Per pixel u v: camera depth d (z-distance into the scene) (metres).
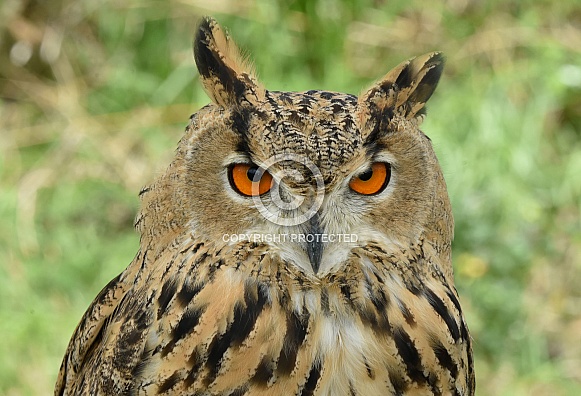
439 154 6.95
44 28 14.84
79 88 14.70
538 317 12.22
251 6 14.11
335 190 5.95
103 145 14.00
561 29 14.50
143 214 6.23
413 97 6.25
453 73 14.20
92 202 13.46
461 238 12.45
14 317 11.88
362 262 5.98
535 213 12.77
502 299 12.01
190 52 14.51
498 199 12.75
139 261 6.32
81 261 12.66
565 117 14.05
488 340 11.86
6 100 14.77
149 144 13.95
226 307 5.86
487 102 13.56
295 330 5.90
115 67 14.59
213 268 5.92
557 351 12.02
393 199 5.98
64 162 13.98
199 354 5.81
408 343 5.96
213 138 5.81
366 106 5.90
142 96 14.47
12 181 13.80
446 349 6.04
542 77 13.87
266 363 5.84
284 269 5.92
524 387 11.59
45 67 14.88
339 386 5.92
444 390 6.06
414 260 6.07
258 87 5.97
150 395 5.86
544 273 12.60
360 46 14.41
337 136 5.75
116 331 6.10
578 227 12.95
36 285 12.42
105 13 14.67
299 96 5.99
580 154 13.48
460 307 6.32
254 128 5.74
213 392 5.83
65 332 11.81
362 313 5.98
